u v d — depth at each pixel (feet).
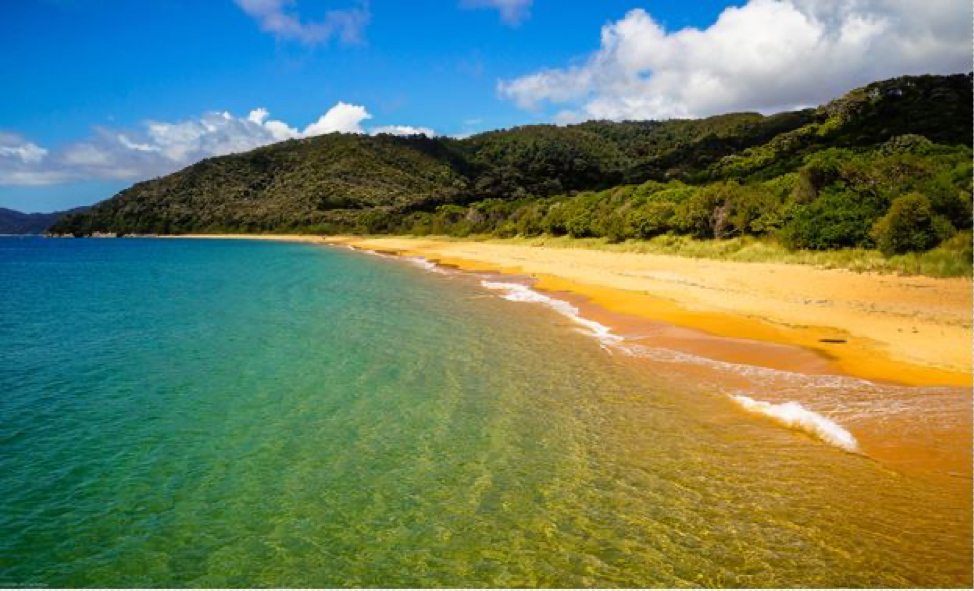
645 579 20.62
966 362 41.78
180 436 34.83
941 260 75.20
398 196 528.63
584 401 38.34
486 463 30.01
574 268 121.49
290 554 23.16
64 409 39.88
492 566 21.80
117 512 26.55
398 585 21.07
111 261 211.00
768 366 43.70
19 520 25.95
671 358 47.32
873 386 37.88
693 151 404.16
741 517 24.06
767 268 92.22
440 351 53.36
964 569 20.22
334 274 135.03
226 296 97.40
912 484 25.79
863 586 19.67
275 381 45.32
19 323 73.26
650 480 27.43
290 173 605.73
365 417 37.09
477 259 168.04
